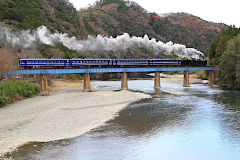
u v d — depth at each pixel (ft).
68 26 589.73
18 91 197.36
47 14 542.16
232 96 217.15
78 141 102.58
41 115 141.90
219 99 201.67
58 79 384.27
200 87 293.02
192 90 262.67
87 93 227.81
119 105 176.35
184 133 113.70
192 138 107.24
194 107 169.68
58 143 100.17
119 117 141.79
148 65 272.31
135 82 368.07
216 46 336.29
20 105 170.60
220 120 135.03
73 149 94.27
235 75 263.70
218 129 119.34
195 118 139.64
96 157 87.81
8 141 100.68
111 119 137.28
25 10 490.08
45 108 161.68
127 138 106.63
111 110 159.22
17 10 471.21
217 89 270.05
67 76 418.72
